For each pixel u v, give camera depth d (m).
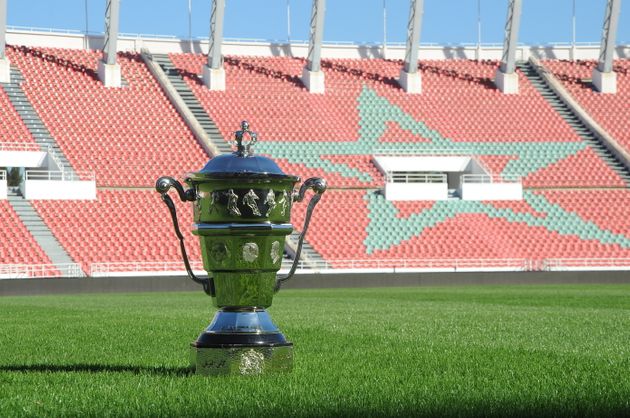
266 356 6.41
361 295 25.88
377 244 39.22
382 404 5.07
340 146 45.25
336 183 42.66
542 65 52.78
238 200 6.28
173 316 15.06
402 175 44.75
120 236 36.78
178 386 5.80
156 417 4.73
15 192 37.84
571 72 52.38
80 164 40.28
